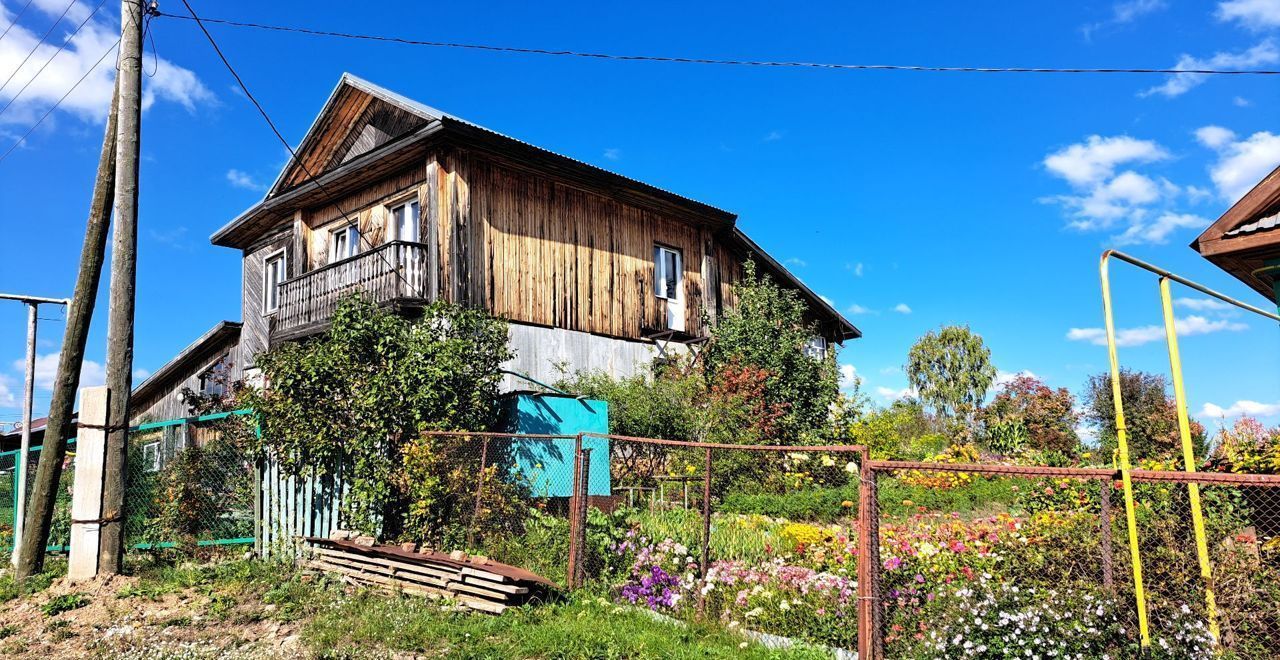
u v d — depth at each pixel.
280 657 5.59
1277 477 3.62
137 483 9.62
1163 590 4.81
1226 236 5.14
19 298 9.77
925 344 41.75
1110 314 4.43
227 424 9.38
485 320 9.62
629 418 12.59
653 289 16.64
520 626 5.91
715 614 5.95
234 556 8.65
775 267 19.72
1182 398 4.77
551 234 14.76
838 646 5.29
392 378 8.62
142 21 8.69
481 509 8.19
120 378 8.16
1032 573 5.30
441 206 13.36
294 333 15.05
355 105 15.41
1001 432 21.05
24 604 7.37
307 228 16.59
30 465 10.52
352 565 7.58
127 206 8.37
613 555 7.18
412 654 5.55
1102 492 4.49
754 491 12.50
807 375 16.86
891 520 8.51
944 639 4.61
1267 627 4.53
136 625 6.45
